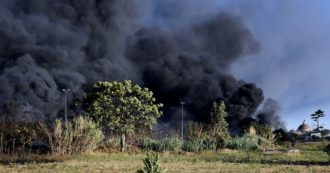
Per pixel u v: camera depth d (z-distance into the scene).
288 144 60.31
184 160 30.98
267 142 53.31
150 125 42.75
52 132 34.09
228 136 48.47
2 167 25.48
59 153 32.38
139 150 39.62
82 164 26.97
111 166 25.69
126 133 40.88
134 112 41.81
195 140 43.47
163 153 38.31
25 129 34.94
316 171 23.55
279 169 24.31
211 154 38.81
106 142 39.97
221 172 22.62
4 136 34.53
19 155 32.25
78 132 33.59
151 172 11.03
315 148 54.88
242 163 28.53
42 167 25.22
